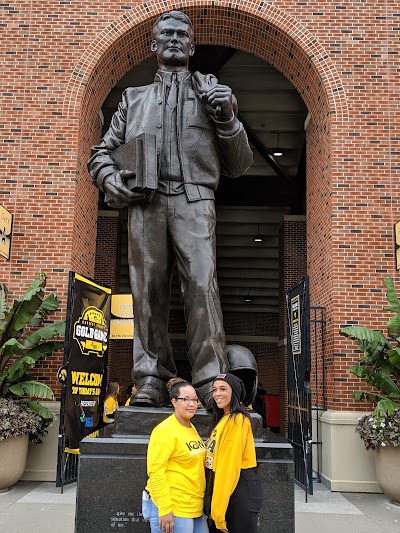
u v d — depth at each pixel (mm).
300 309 9164
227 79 14703
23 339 9422
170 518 3020
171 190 4172
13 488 8523
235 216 22281
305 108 15570
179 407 3205
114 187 4141
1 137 10211
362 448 9133
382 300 9711
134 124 4336
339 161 10125
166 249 4227
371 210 9992
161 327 4281
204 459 3217
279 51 11070
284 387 18281
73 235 10031
